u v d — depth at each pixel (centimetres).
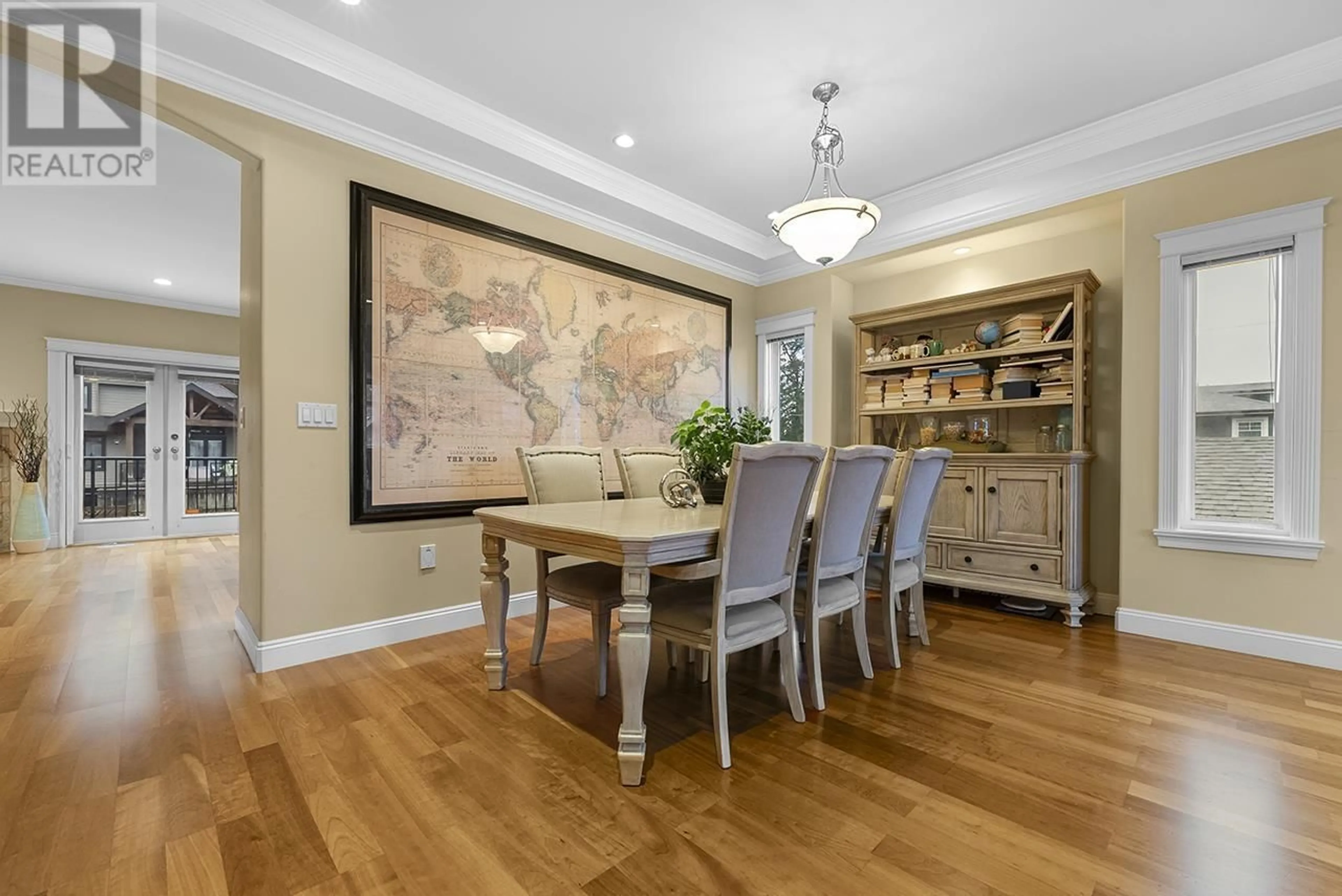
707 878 122
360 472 262
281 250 242
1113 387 332
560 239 348
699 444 245
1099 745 179
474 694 216
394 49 231
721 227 405
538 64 241
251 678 229
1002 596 361
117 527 578
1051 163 299
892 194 359
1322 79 229
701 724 194
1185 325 279
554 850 131
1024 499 325
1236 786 155
